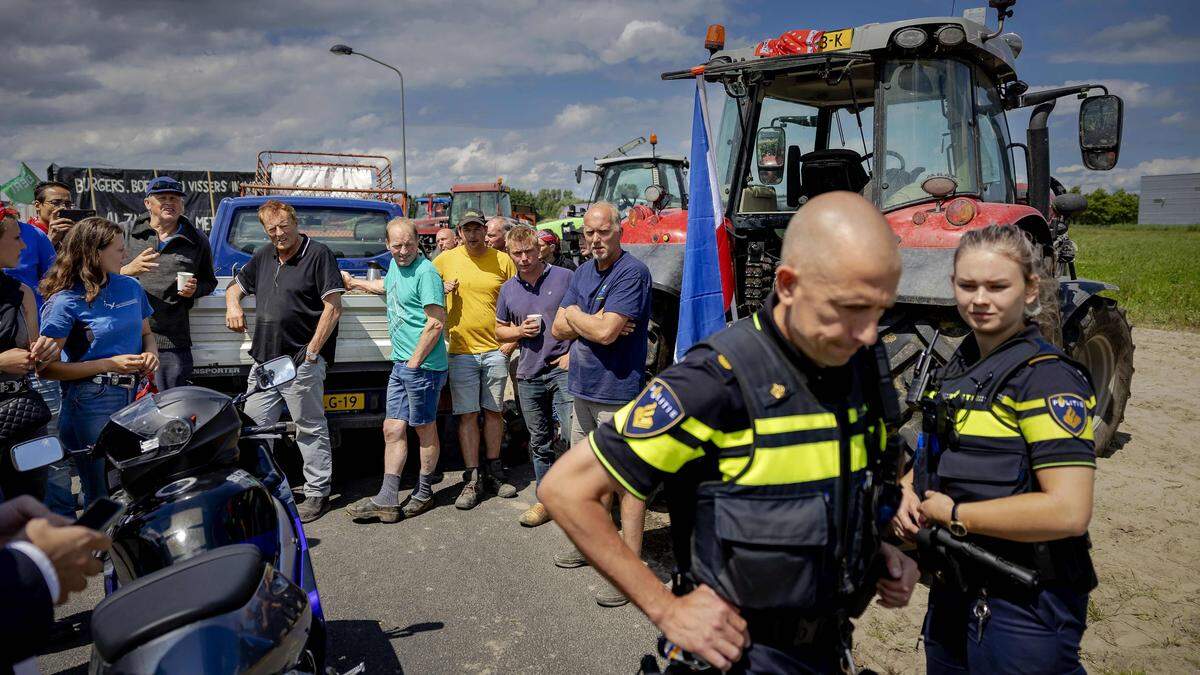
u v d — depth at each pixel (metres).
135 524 2.29
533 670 3.02
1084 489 1.70
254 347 4.40
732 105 5.12
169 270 4.51
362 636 3.25
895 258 1.30
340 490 5.02
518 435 5.61
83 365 3.72
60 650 3.21
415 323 4.38
